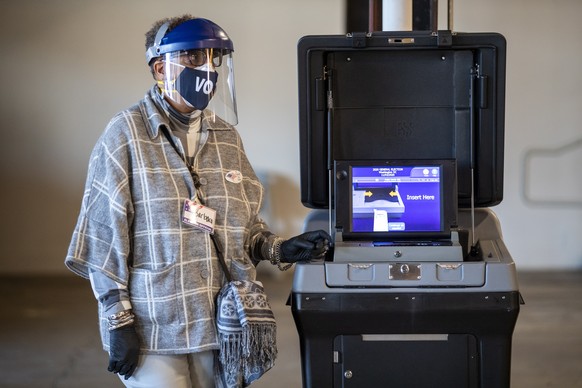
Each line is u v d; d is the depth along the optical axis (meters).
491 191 2.64
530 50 7.77
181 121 2.35
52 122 7.75
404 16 3.10
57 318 6.13
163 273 2.23
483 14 7.73
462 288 2.39
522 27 7.75
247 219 2.40
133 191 2.24
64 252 7.86
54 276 7.77
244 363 2.28
